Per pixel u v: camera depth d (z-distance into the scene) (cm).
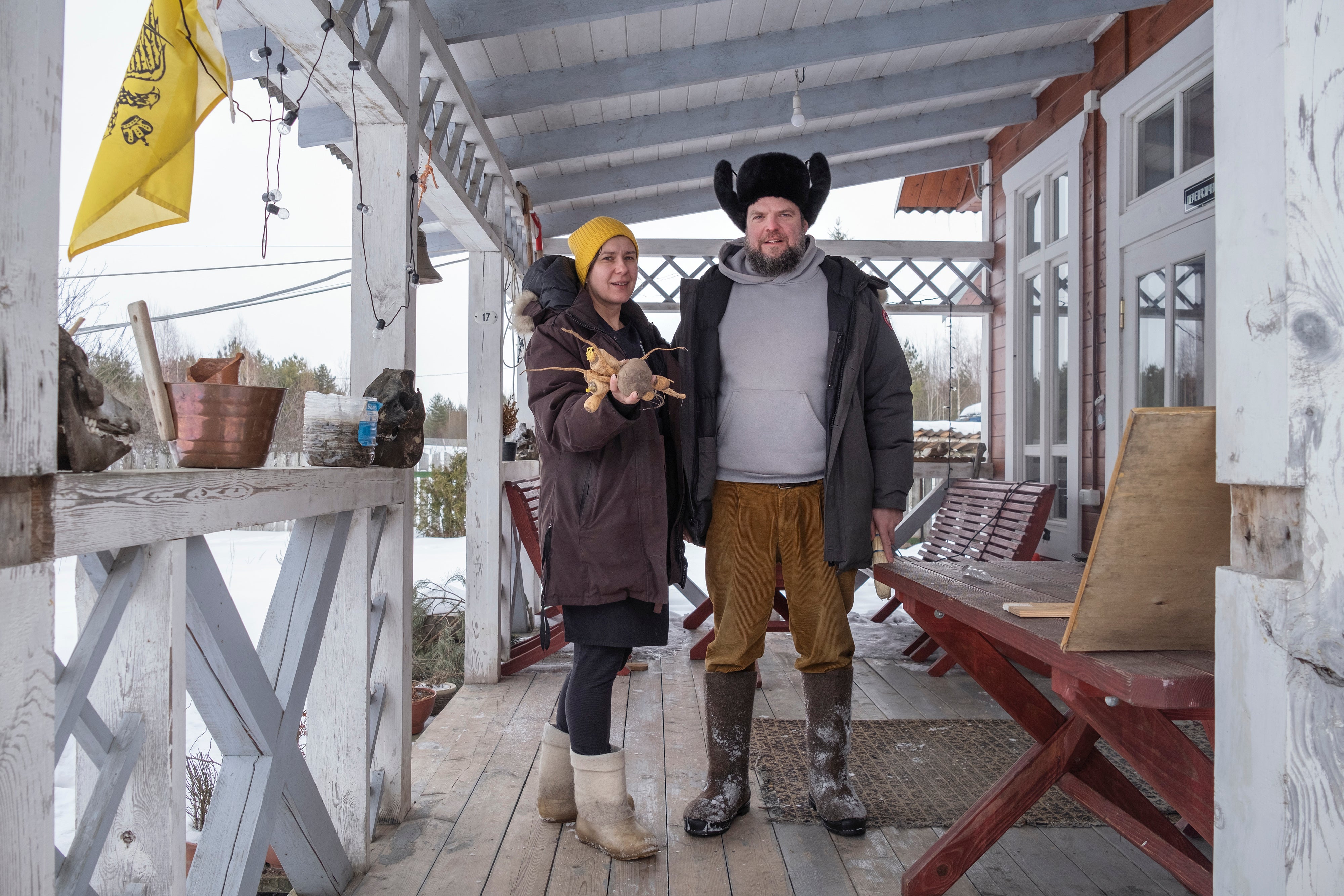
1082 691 139
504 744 302
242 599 487
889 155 633
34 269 92
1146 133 457
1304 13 103
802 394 235
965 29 401
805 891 198
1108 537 126
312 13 180
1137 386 457
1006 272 604
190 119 147
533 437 489
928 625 195
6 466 89
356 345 231
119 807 122
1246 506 115
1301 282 104
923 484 895
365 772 208
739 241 261
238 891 151
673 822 236
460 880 204
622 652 218
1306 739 104
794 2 373
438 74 280
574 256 230
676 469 230
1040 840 223
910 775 271
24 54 90
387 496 223
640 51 388
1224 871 116
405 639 238
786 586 241
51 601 95
